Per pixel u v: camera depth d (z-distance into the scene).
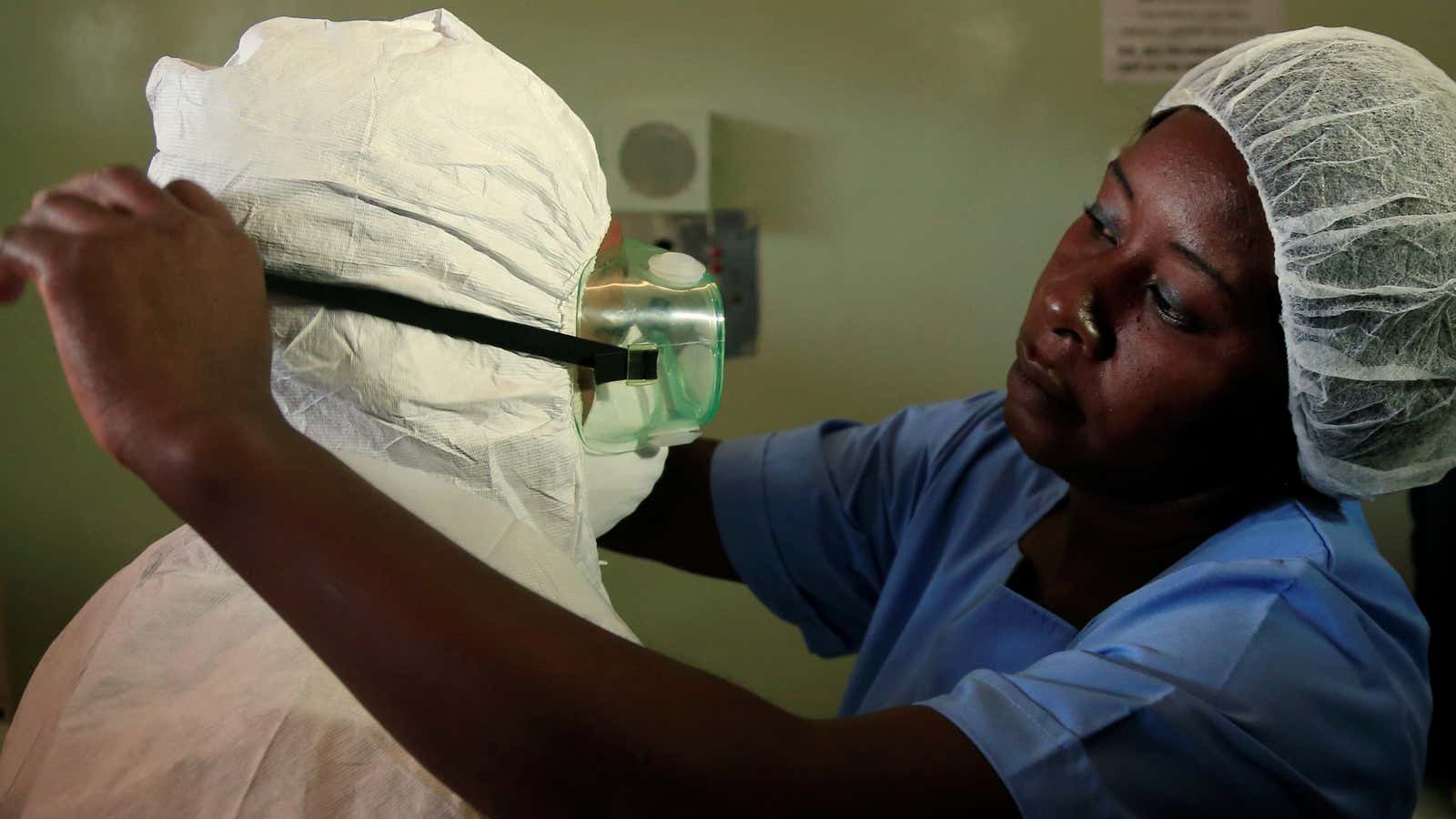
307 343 0.50
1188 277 0.63
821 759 0.46
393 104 0.50
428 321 0.51
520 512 0.58
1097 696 0.54
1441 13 1.41
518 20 1.37
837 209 1.45
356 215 0.49
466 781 0.41
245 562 0.39
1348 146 0.61
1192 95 0.67
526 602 0.42
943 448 0.93
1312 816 0.55
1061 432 0.70
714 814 0.43
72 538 1.46
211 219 0.43
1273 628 0.58
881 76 1.41
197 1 1.34
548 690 0.40
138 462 0.39
